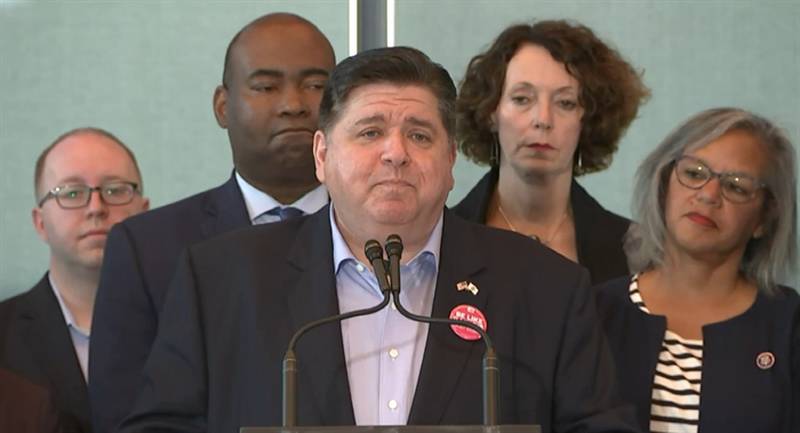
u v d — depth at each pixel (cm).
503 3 1381
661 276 1316
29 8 1393
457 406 982
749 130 1332
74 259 1348
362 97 1009
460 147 1370
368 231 1022
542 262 1069
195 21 1391
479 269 1051
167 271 1305
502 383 1002
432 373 990
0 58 1380
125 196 1362
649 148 1351
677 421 1248
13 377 1152
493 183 1363
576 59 1361
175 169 1370
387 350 1018
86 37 1391
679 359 1273
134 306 1295
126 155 1370
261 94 1349
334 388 983
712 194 1312
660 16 1372
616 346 1295
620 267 1333
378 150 1002
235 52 1364
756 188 1313
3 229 1352
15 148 1366
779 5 1371
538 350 1023
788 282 1303
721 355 1270
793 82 1360
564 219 1350
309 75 1355
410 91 1010
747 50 1366
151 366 1012
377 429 811
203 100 1382
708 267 1304
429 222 1034
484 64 1374
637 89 1362
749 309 1291
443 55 1380
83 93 1380
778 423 1250
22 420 1125
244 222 1339
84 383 1328
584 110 1359
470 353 1005
